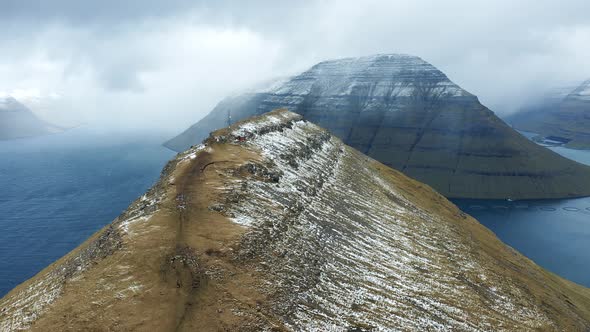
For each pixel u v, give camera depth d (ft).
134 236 149.69
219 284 133.28
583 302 328.08
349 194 304.91
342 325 144.56
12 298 158.81
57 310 117.60
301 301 146.41
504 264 317.22
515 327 200.03
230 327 117.39
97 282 127.13
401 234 270.87
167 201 178.29
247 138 295.07
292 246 180.34
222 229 163.43
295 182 260.83
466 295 214.07
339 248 206.90
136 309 115.96
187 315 116.78
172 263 135.13
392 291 187.32
